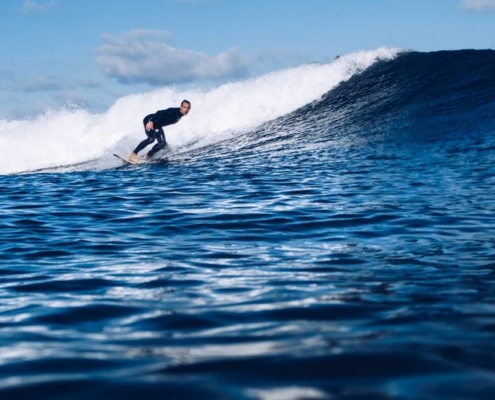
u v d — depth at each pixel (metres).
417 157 13.87
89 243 6.53
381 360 2.56
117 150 18.81
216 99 20.09
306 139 17.30
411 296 3.95
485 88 19.14
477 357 2.59
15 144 19.50
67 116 19.84
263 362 2.59
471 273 4.66
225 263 5.36
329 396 2.17
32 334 3.34
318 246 6.05
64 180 13.58
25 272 5.24
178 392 2.28
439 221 7.18
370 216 7.64
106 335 3.27
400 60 21.34
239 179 12.24
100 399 2.27
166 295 4.22
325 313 3.56
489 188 9.72
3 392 2.38
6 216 8.54
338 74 20.89
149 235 6.95
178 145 18.58
